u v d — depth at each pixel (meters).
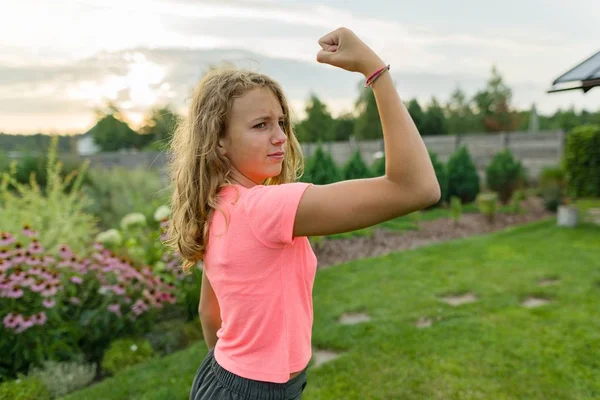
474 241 6.87
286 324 0.97
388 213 0.83
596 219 8.22
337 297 4.51
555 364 2.99
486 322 3.72
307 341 1.03
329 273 5.40
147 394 2.73
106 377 3.16
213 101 1.02
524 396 2.63
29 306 3.12
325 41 0.93
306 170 8.24
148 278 3.77
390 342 3.38
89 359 3.39
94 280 3.61
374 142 12.42
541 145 11.22
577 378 2.80
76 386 2.96
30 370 3.02
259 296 0.95
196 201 1.06
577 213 7.77
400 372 2.92
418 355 3.16
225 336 1.05
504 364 3.00
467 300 4.42
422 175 0.81
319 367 3.02
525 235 7.17
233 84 1.02
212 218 1.03
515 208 9.70
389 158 0.82
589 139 8.26
